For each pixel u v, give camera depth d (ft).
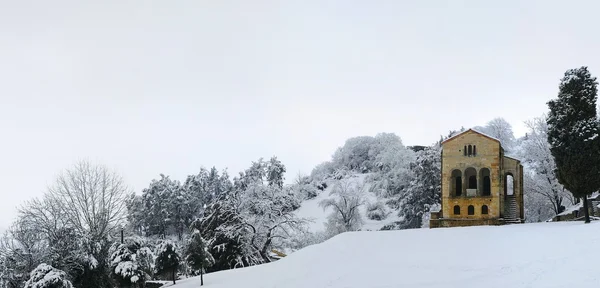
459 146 195.11
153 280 197.67
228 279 146.92
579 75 149.18
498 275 97.60
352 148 529.86
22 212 166.61
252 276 133.90
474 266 106.11
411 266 112.27
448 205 193.26
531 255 107.76
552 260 101.24
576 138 144.46
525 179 245.24
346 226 295.28
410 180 334.24
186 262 173.17
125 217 209.36
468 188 209.77
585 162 142.31
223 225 217.36
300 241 285.64
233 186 453.17
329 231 291.79
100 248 171.32
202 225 232.73
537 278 90.94
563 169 147.54
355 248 136.26
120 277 169.17
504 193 204.64
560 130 149.69
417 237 141.18
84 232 177.99
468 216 190.80
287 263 135.54
